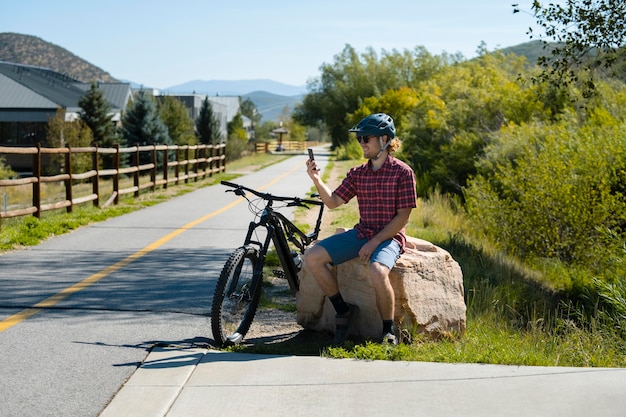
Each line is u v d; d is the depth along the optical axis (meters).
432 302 5.88
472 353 5.35
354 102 86.94
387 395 4.43
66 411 4.19
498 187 16.44
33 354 5.28
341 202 5.83
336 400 4.35
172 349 5.41
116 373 4.86
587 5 10.60
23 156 48.94
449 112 23.89
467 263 10.48
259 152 81.25
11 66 61.22
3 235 10.93
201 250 10.65
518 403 4.29
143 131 46.19
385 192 5.59
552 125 18.94
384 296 5.41
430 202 18.94
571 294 10.42
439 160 22.36
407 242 6.29
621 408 4.19
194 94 78.88
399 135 29.42
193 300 7.25
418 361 5.15
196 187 23.38
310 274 6.24
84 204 17.06
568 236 12.76
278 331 6.35
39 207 13.15
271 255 9.84
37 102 50.28
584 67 11.29
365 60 87.62
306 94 90.50
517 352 5.48
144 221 14.04
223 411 4.19
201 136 65.38
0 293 7.34
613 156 13.98
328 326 6.17
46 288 7.65
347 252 5.69
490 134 20.39
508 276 10.04
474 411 4.17
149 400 4.36
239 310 5.83
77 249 10.48
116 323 6.25
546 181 13.09
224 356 5.23
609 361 5.83
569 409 4.18
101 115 46.50
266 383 4.64
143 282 8.12
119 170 17.56
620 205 12.46
